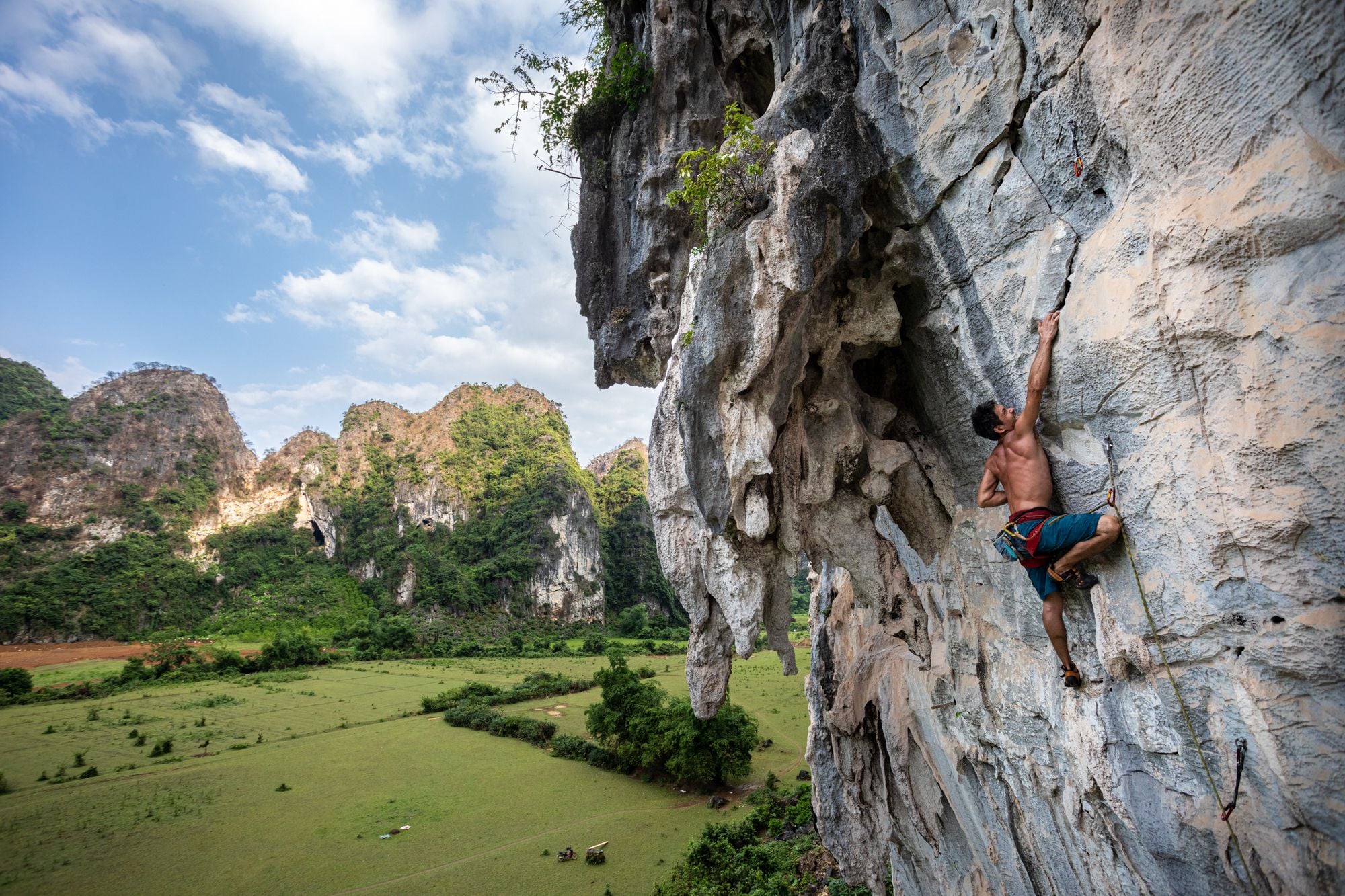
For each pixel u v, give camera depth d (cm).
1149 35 559
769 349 838
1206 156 539
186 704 6894
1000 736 898
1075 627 728
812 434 979
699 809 3597
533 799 3928
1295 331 495
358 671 8869
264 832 3600
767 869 2438
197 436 14525
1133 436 621
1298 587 505
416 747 5203
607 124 1376
